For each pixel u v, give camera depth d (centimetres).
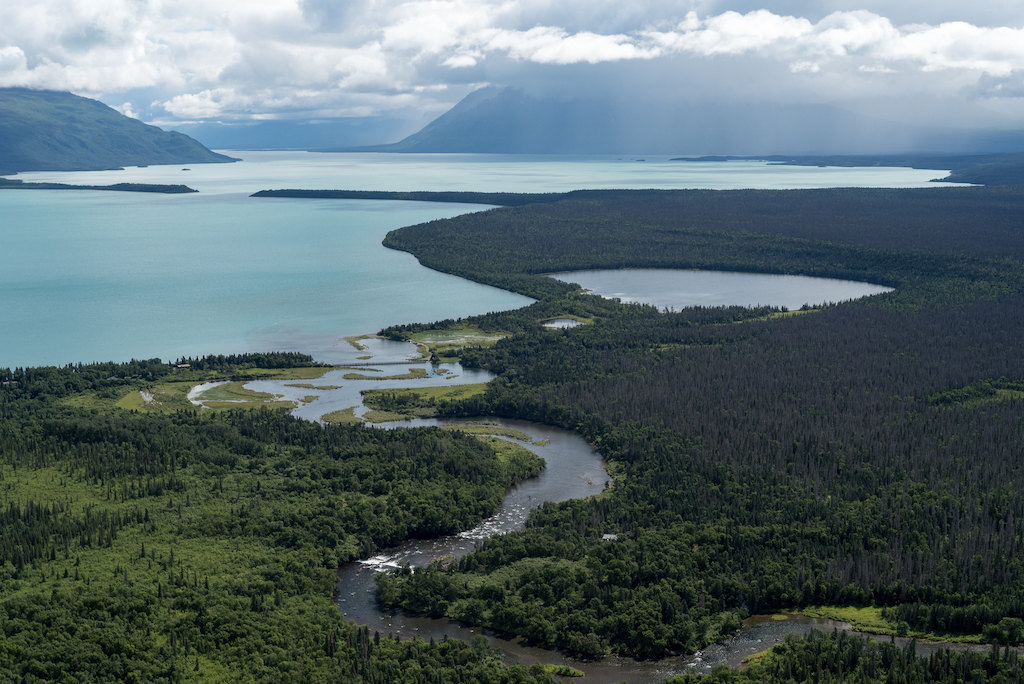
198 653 19662
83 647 19000
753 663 19738
